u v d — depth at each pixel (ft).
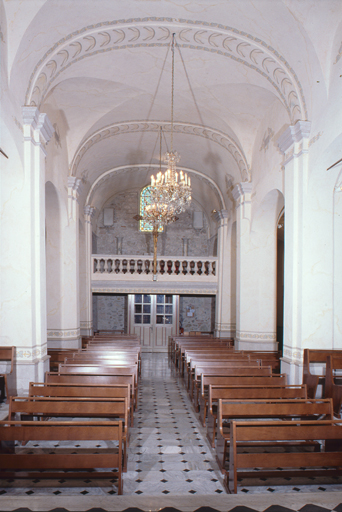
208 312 73.26
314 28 25.64
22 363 27.09
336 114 25.76
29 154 27.58
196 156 54.54
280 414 18.81
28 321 27.55
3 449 17.69
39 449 20.40
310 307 29.86
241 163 45.29
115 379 25.09
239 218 45.39
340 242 30.78
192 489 16.69
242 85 35.22
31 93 27.86
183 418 27.09
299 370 29.53
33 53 26.20
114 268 62.18
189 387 33.55
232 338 55.98
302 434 15.96
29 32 24.59
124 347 38.60
